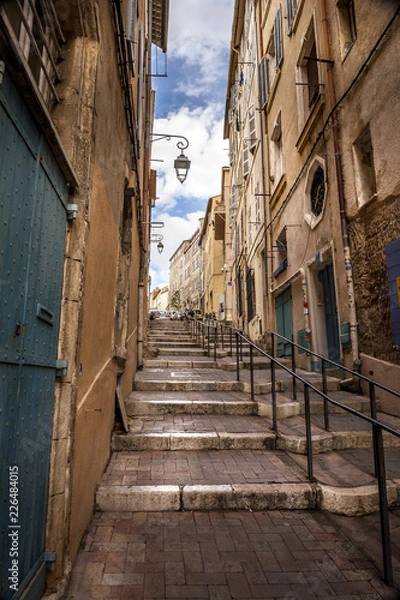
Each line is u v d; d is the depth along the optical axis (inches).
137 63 250.7
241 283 704.4
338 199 268.2
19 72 64.4
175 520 125.9
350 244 256.7
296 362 358.3
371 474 150.6
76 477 103.3
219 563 102.9
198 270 1815.9
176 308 2272.4
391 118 211.2
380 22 221.9
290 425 201.5
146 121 408.5
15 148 67.0
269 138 470.0
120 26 152.3
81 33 112.7
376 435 104.7
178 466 157.6
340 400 229.1
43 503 85.6
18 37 82.8
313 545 112.6
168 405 217.2
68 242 102.6
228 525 123.3
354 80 240.7
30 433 76.9
